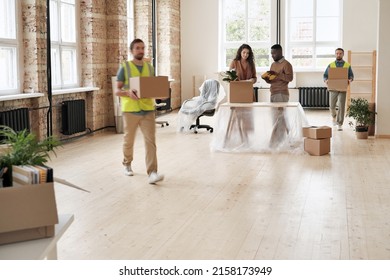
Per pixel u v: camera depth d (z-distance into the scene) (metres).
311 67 16.53
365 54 15.88
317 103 16.23
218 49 16.86
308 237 4.39
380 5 9.88
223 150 8.73
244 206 5.37
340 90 11.18
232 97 8.74
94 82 11.09
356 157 8.16
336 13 16.28
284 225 4.72
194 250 4.09
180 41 16.95
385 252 4.03
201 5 16.77
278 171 7.12
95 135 11.08
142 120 6.41
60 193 5.93
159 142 9.93
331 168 7.30
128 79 6.25
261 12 16.66
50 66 9.22
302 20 16.45
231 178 6.70
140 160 8.05
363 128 10.08
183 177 6.78
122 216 5.03
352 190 6.03
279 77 8.82
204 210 5.23
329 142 8.45
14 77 8.72
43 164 2.66
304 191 5.99
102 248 4.14
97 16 11.13
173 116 14.73
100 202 5.55
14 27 8.65
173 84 16.25
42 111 9.12
